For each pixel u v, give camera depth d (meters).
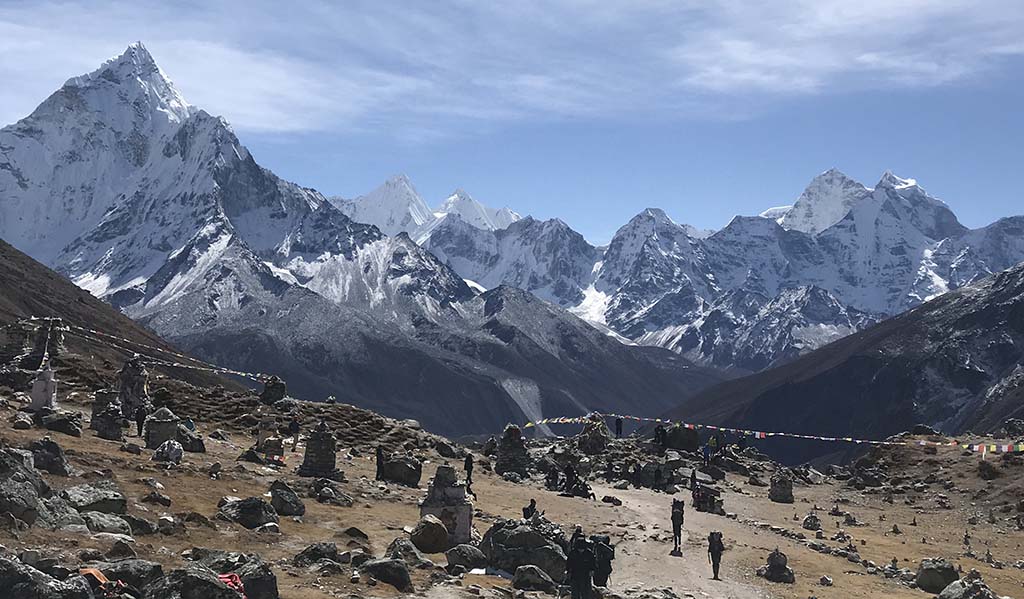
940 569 44.66
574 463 80.38
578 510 56.56
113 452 46.56
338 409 81.81
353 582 29.28
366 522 40.53
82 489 32.66
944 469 84.19
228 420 73.75
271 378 81.62
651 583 38.91
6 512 27.95
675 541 46.78
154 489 38.44
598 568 34.75
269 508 37.03
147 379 71.31
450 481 39.47
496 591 31.12
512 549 35.88
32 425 49.69
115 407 54.22
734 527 57.12
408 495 51.31
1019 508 71.81
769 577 42.78
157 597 23.00
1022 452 81.50
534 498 59.28
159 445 51.56
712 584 40.16
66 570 23.78
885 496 79.69
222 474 45.66
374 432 76.81
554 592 33.03
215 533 33.50
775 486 74.81
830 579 43.09
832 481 90.19
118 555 27.05
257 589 25.59
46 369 56.94
